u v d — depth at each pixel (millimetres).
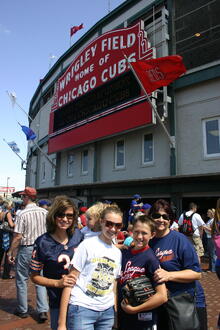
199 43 10781
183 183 10242
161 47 11812
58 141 17344
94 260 2447
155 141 12039
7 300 5387
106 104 13492
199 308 2645
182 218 7871
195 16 11023
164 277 2330
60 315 2361
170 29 11742
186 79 10977
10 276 7148
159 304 2268
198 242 7660
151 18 12812
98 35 15906
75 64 16422
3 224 6988
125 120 12172
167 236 2680
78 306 2350
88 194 14664
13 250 4648
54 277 2643
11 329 4059
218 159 10023
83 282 2426
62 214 2688
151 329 2387
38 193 20859
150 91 10328
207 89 10609
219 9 10336
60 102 17688
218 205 2816
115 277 2535
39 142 23750
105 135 13234
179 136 11156
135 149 12969
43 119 23594
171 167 11008
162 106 11500
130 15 13914
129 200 14258
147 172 12234
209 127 10477
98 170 14906
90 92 14766
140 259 2482
